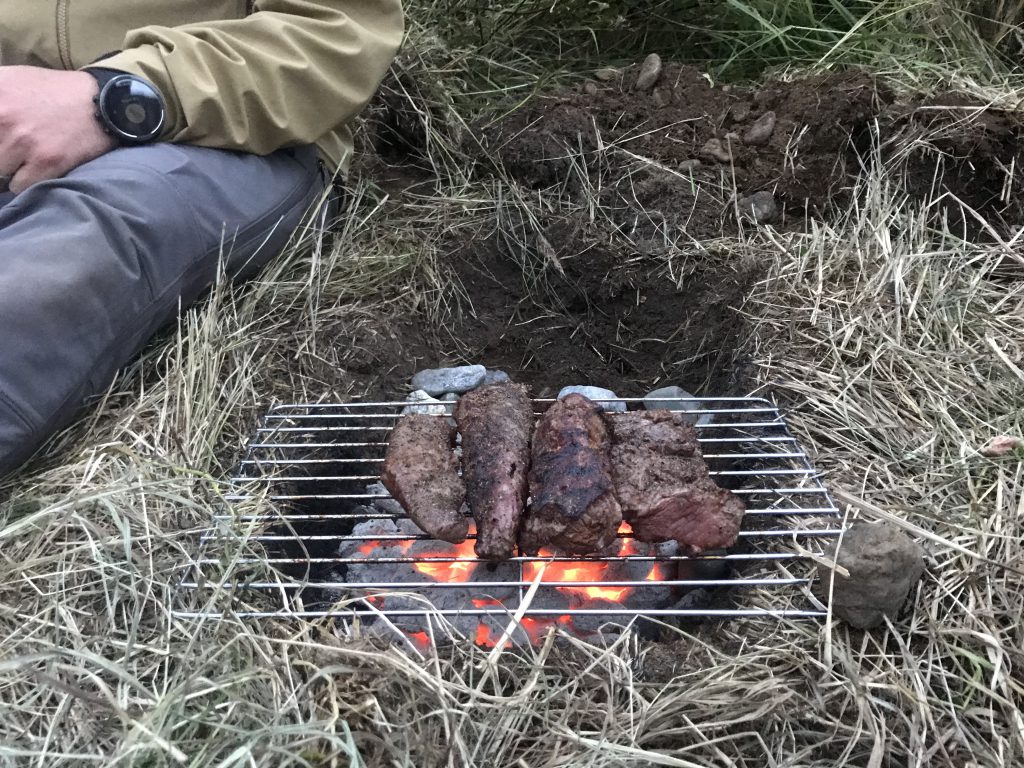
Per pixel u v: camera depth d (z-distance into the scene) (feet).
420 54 3.51
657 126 3.27
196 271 2.45
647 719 1.57
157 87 2.40
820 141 3.09
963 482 2.02
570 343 3.00
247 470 2.14
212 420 2.23
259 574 1.85
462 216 3.16
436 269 2.97
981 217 2.89
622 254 2.94
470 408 2.15
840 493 1.95
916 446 2.12
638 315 2.93
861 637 1.74
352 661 1.65
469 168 3.34
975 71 3.44
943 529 1.91
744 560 2.02
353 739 1.50
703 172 3.12
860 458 2.12
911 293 2.58
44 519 1.91
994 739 1.58
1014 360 2.35
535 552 1.90
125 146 2.40
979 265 2.76
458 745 1.51
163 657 1.65
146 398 2.25
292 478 2.03
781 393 2.33
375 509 2.39
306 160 2.85
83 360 2.11
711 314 2.80
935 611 1.75
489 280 3.05
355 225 3.08
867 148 3.12
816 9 3.99
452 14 3.87
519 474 1.96
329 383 2.49
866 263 2.70
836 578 1.72
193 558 1.83
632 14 3.98
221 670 1.62
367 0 2.71
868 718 1.56
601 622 1.95
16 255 2.02
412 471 1.98
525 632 1.85
